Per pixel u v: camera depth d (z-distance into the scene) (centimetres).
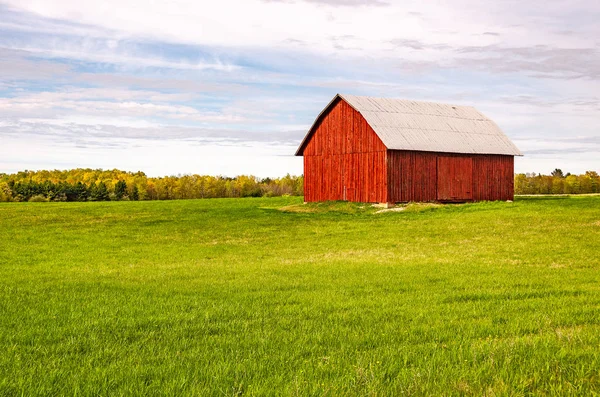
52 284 1820
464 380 728
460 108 6138
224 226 4159
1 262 2558
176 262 2566
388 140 4944
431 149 5100
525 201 5178
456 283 1748
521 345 891
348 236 3488
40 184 12650
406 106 5697
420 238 3244
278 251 2925
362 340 977
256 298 1500
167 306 1371
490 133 5772
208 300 1461
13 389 712
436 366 794
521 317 1173
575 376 738
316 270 2130
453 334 1020
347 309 1323
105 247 3175
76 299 1504
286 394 680
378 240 3247
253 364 815
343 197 5431
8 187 12119
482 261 2341
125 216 4803
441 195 5222
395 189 4972
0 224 4284
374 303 1395
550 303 1360
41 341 1014
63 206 5931
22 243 3331
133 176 17225
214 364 820
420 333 1041
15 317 1234
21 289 1688
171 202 6862
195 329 1102
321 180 5697
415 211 4628
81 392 704
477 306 1335
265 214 4912
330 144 5584
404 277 1902
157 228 4081
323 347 934
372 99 5566
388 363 811
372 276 1945
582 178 14138
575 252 2486
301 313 1264
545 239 2922
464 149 5309
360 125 5247
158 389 707
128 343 993
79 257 2741
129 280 1933
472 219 3919
